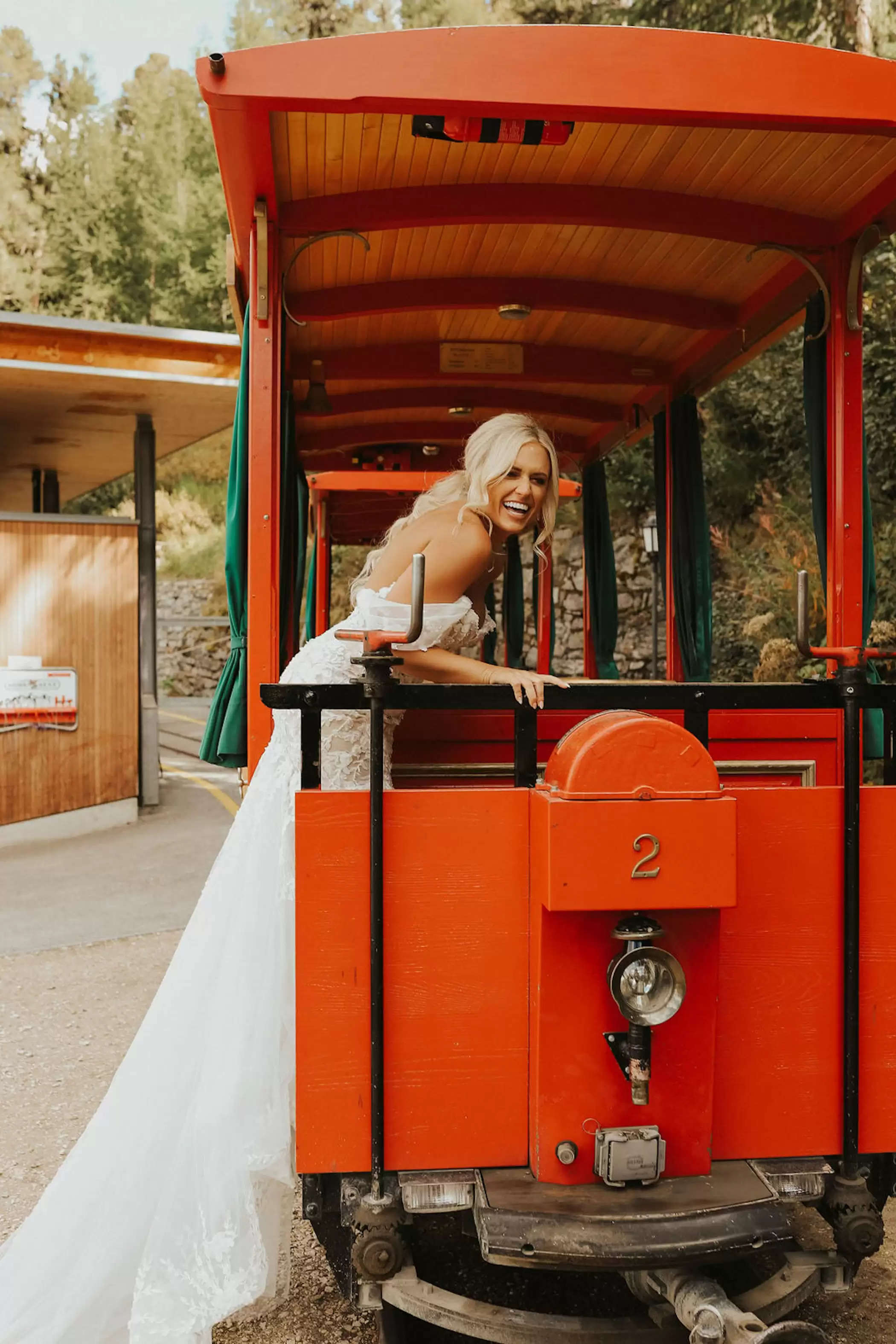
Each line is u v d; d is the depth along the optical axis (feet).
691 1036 6.66
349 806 6.79
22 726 29.73
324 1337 7.78
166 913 21.11
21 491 50.72
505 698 7.01
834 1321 7.77
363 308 12.73
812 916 7.20
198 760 44.80
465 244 11.78
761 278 12.89
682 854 6.31
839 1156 7.30
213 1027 7.80
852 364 11.50
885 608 33.94
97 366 29.14
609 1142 6.48
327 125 9.01
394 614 7.78
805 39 49.47
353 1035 6.81
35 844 29.32
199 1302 7.08
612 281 13.03
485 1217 6.25
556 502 8.75
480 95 7.84
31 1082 12.82
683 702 7.13
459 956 6.83
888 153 9.88
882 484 35.24
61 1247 7.59
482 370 15.05
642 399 17.02
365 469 19.36
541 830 6.56
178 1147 7.57
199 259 98.99
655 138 9.52
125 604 31.63
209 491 95.55
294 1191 8.59
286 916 8.02
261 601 10.18
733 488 42.37
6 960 18.08
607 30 7.95
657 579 30.22
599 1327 6.41
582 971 6.55
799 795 7.18
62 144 100.58
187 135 101.19
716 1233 6.13
